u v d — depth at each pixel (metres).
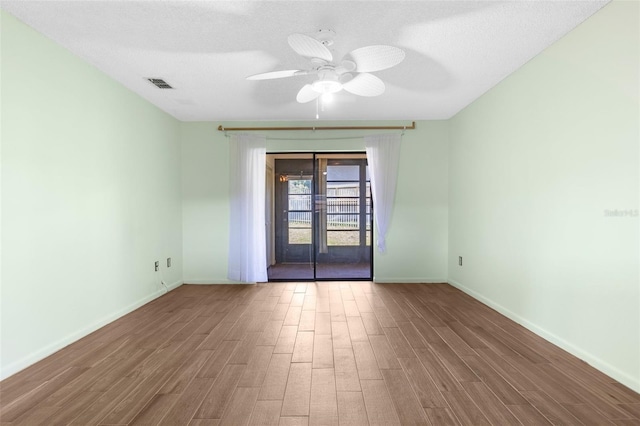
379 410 1.79
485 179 3.75
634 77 1.96
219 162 4.88
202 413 1.77
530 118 2.92
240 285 4.79
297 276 5.17
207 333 2.93
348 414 1.76
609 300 2.14
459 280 4.50
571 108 2.44
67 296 2.68
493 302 3.60
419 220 4.91
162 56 2.82
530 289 2.95
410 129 4.89
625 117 2.02
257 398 1.91
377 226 4.87
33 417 1.73
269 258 5.20
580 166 2.36
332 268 5.20
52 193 2.54
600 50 2.18
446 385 2.04
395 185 4.86
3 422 1.69
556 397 1.90
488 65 3.02
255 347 2.63
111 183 3.25
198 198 4.90
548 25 2.36
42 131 2.46
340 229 5.20
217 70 3.10
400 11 2.19
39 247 2.42
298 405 1.84
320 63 2.52
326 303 3.87
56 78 2.58
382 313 3.48
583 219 2.35
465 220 4.29
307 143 4.93
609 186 2.13
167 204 4.44
